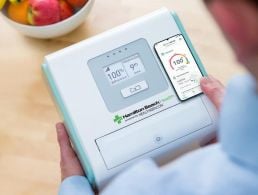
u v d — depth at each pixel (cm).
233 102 35
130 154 58
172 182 41
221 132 37
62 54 61
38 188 70
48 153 72
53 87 60
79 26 79
